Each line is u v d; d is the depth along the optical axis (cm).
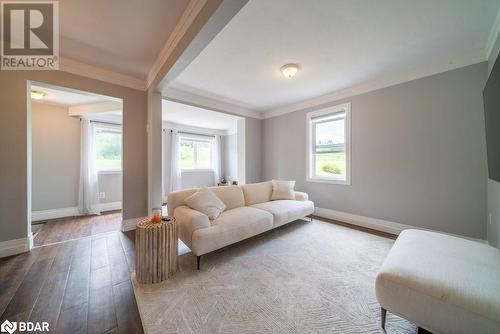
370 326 126
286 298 152
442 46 223
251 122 486
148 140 312
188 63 205
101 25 189
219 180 685
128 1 161
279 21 182
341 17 178
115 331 122
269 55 241
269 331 122
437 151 258
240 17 177
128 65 269
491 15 176
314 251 230
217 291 159
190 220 195
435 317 100
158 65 253
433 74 260
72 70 257
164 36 208
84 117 413
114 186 459
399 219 290
